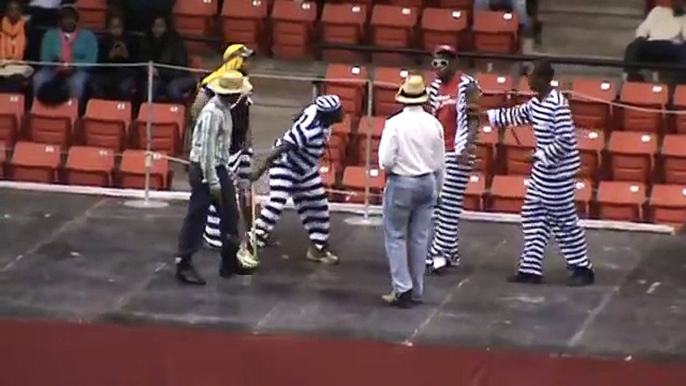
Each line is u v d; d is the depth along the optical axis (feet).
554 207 104.22
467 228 114.83
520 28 144.77
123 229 113.39
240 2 145.48
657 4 145.89
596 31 148.66
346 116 131.13
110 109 134.21
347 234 113.29
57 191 119.34
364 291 103.91
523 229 107.14
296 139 105.50
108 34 138.31
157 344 97.45
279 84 141.69
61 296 102.32
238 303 101.71
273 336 97.50
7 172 130.82
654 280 107.04
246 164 106.11
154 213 116.57
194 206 103.09
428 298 102.99
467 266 108.27
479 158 129.49
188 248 103.91
